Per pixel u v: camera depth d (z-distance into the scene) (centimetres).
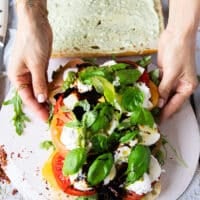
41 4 87
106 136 79
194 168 88
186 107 92
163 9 107
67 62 93
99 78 81
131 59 99
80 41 99
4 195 87
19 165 86
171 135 90
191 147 89
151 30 101
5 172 87
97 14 102
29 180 85
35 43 84
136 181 78
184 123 91
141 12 103
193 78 86
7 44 101
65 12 103
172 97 89
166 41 86
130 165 77
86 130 78
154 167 80
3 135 89
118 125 79
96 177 76
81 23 101
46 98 85
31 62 84
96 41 99
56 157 82
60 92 85
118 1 104
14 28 103
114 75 83
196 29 85
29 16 85
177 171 87
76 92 82
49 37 87
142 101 80
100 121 78
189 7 84
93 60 94
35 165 87
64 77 86
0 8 103
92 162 78
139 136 79
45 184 85
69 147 78
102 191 79
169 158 88
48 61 88
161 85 86
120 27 101
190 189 87
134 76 82
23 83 87
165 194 85
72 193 79
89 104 80
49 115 88
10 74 88
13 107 91
